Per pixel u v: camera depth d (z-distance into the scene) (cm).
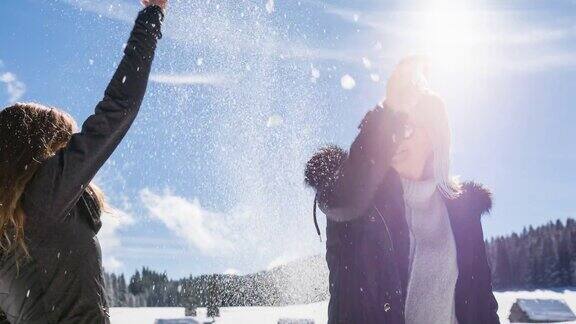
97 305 187
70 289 184
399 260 239
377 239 235
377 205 238
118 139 186
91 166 183
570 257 10669
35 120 192
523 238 10975
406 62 223
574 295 3744
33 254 181
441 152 244
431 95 241
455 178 258
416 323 251
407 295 250
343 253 236
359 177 219
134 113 187
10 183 181
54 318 182
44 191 180
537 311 2288
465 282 254
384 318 232
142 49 190
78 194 183
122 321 2762
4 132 188
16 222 180
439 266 253
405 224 239
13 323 184
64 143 198
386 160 220
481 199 258
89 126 183
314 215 244
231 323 1903
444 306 252
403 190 247
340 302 235
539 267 10712
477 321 256
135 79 187
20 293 181
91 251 189
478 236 256
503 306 3084
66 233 184
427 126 243
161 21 195
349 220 232
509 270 10931
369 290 234
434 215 253
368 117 222
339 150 235
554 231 10812
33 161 185
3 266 182
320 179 229
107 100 185
